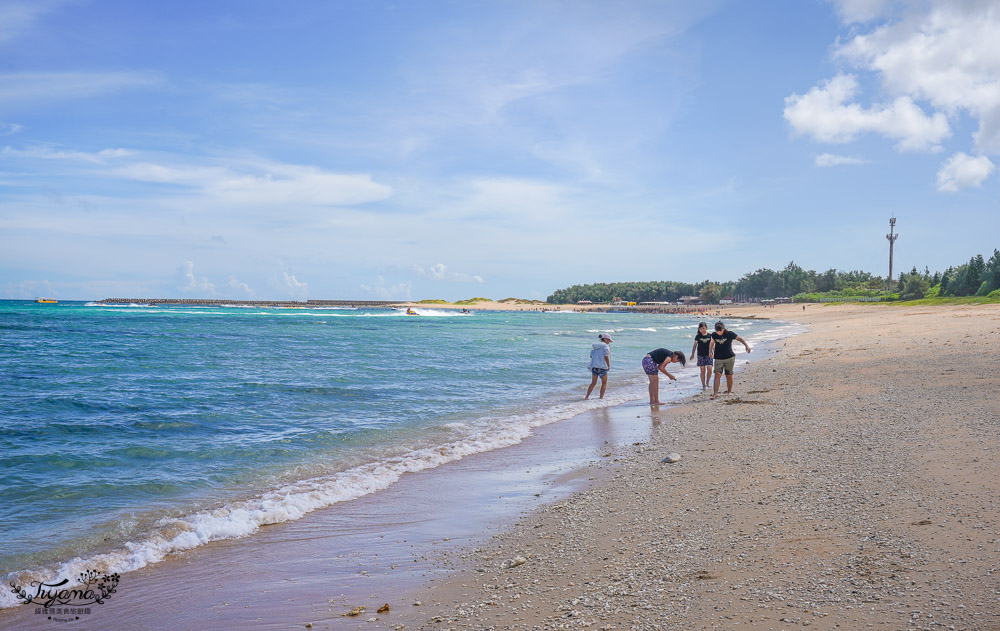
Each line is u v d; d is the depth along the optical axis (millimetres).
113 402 14641
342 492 7840
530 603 4340
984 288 95812
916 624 3391
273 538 6230
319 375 20531
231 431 11562
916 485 6148
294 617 4414
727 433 10430
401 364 24812
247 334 48562
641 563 4914
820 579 4168
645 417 13070
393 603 4578
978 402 10797
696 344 16906
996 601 3541
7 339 37969
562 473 8656
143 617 4480
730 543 5121
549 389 18344
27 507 7062
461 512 6996
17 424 11828
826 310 120062
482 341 41844
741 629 3576
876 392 13258
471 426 12375
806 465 7578
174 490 7840
